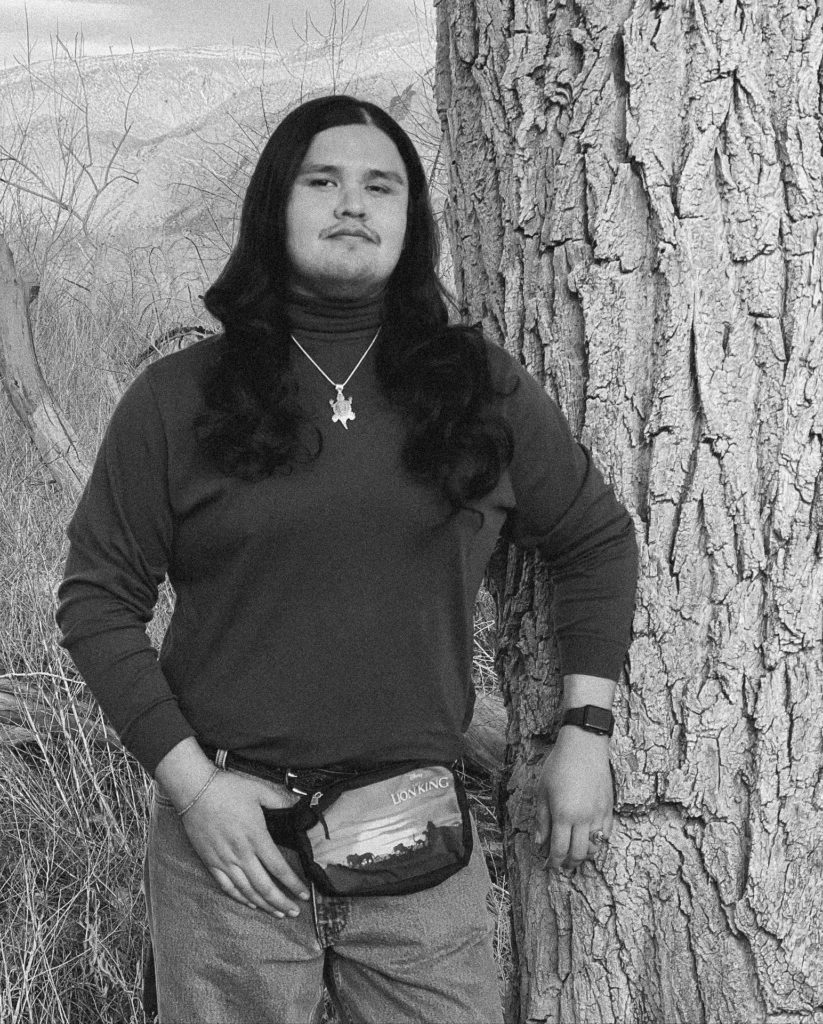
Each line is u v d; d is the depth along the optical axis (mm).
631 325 1850
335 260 1641
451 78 2053
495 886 2709
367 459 1628
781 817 1885
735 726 1877
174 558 1694
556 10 1864
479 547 1723
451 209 2094
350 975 1762
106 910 2607
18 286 4281
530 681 2025
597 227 1841
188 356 1688
